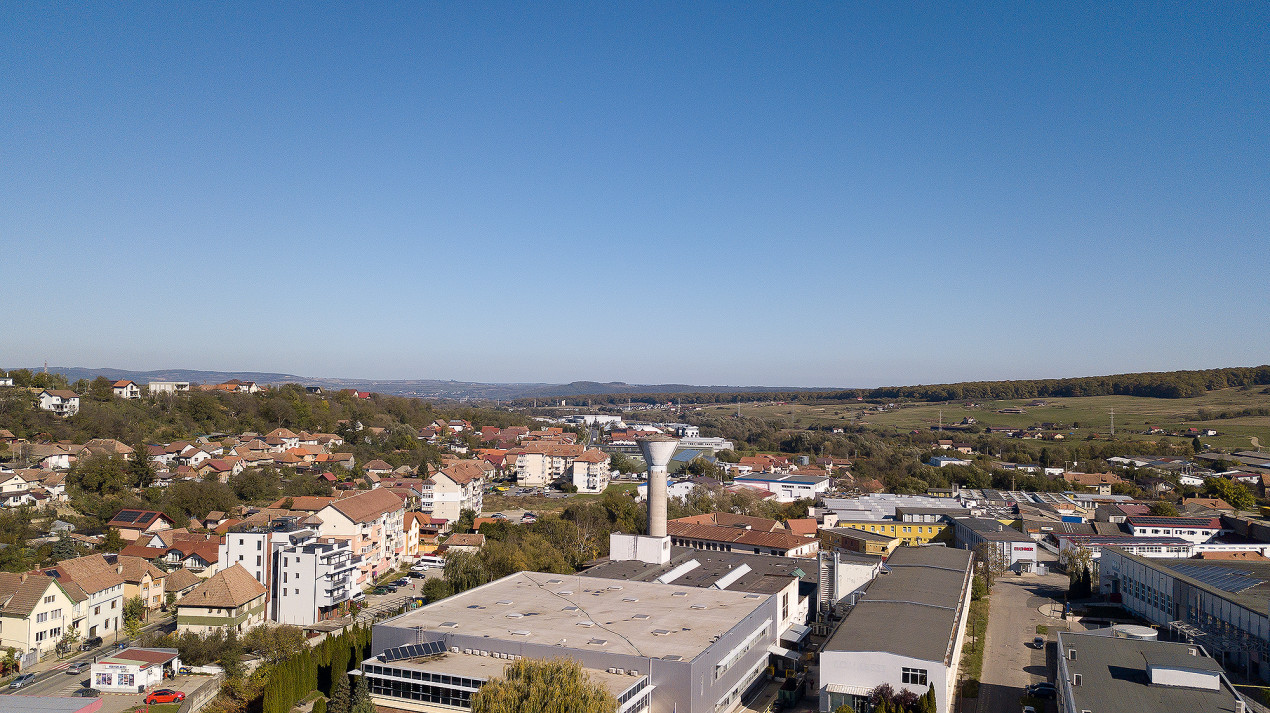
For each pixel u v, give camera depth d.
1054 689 83.81
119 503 160.25
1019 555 157.50
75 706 62.62
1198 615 103.81
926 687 73.75
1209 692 69.94
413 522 162.12
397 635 78.62
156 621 117.75
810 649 103.88
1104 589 134.12
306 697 83.00
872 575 115.62
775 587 107.62
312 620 115.62
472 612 85.81
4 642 98.69
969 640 106.31
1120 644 82.69
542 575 105.12
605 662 71.31
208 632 104.50
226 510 170.00
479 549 134.25
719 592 96.69
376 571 143.00
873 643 78.88
